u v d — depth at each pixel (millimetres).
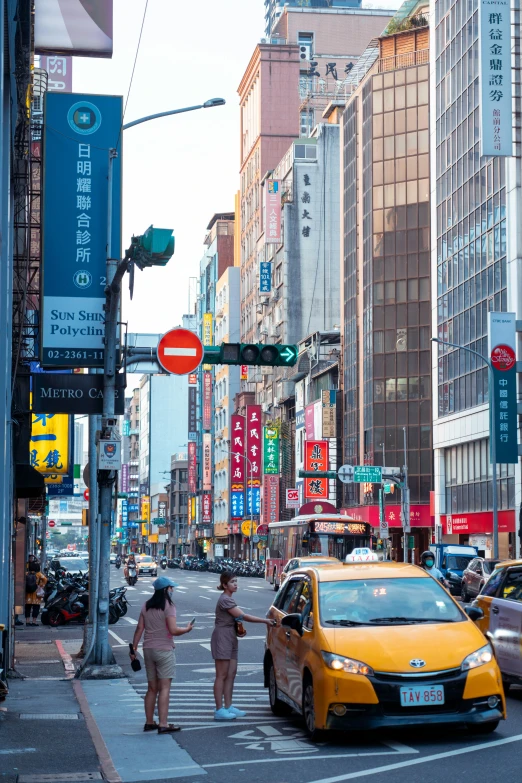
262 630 29016
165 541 167500
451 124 63875
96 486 22828
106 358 19312
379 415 71875
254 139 112438
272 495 90625
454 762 9750
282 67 109500
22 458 23875
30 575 34750
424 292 71188
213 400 125688
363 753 10414
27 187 24938
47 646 26141
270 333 100625
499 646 15133
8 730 12477
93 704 15281
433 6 67375
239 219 121938
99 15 25547
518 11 50938
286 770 9812
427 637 10859
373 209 74188
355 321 77625
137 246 14383
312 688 11023
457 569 44562
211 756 10766
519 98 52656
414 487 69625
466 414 60188
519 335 51094
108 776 9688
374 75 75375
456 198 62875
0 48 17250
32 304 27406
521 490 52594
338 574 12266
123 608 34438
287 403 94500
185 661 21859
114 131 22688
